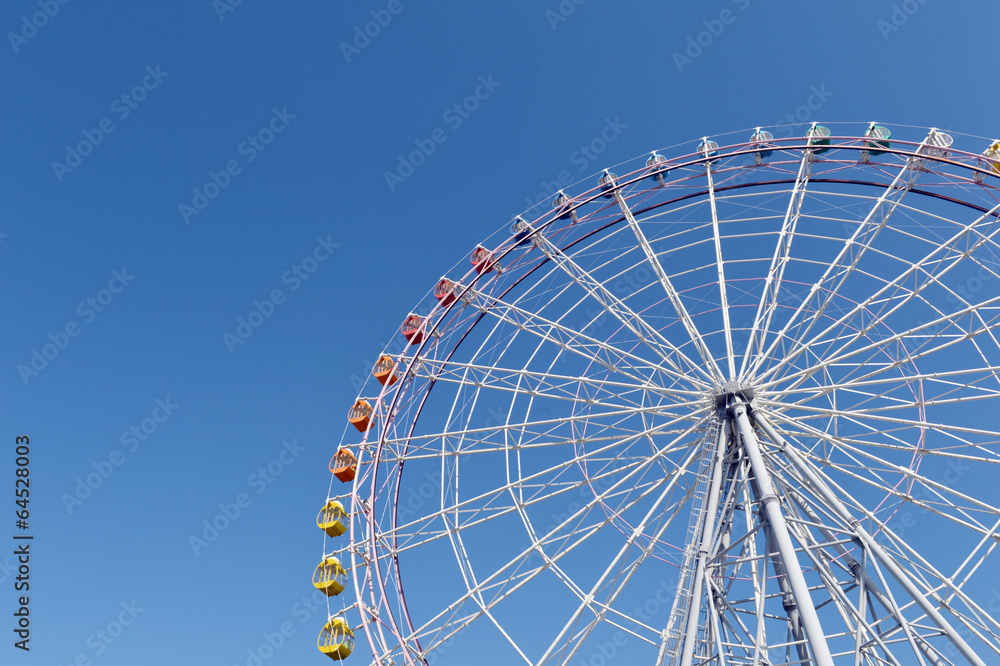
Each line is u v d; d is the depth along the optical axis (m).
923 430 24.69
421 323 31.98
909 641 18.94
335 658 25.56
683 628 21.84
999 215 25.20
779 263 26.62
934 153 27.38
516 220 31.91
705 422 25.56
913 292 25.00
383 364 31.88
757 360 25.59
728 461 25.34
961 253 24.77
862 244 25.84
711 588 21.09
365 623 24.89
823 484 22.16
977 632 19.98
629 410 25.75
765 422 24.44
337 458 30.09
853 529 21.11
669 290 26.84
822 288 26.00
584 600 22.69
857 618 20.16
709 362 25.73
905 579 20.09
